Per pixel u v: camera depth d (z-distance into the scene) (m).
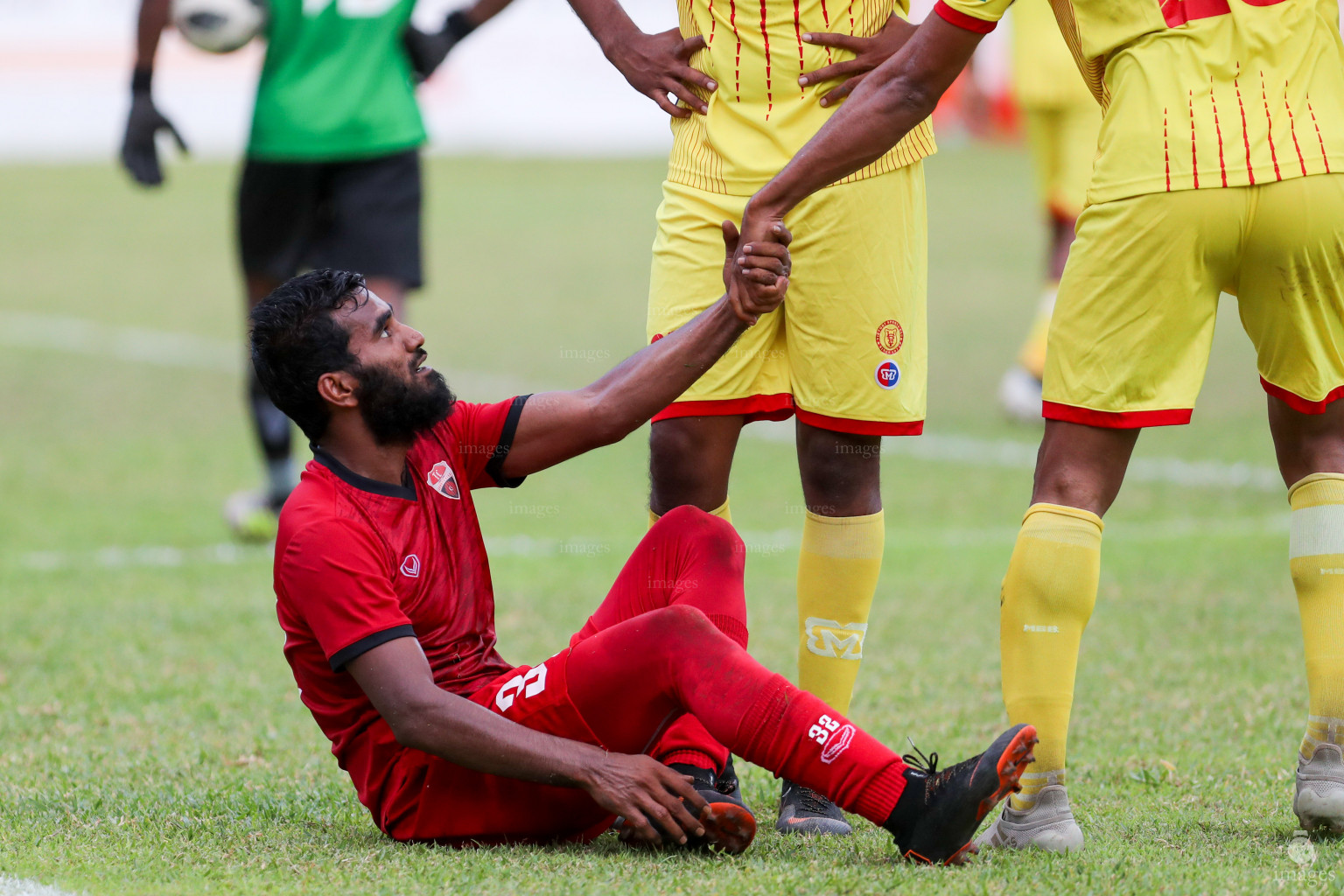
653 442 12.49
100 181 81.19
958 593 20.36
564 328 45.31
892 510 25.89
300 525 9.83
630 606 10.55
